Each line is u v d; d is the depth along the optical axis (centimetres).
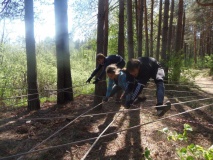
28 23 714
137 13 1487
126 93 414
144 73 403
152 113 685
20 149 465
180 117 666
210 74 1831
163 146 478
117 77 474
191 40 3844
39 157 435
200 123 620
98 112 683
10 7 757
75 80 1473
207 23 2367
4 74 1023
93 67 2067
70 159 429
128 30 802
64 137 516
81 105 768
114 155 443
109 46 1628
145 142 493
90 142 492
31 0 709
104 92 816
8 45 1258
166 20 1180
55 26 772
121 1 786
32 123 600
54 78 1355
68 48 792
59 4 765
